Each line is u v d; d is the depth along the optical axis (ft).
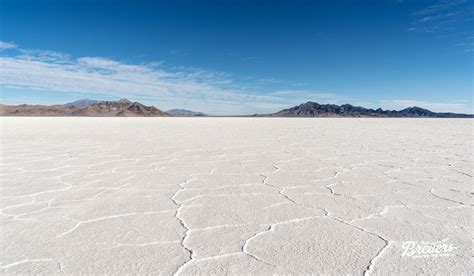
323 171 13.91
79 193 10.12
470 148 22.20
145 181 11.89
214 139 30.25
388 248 6.03
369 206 8.73
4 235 6.66
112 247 6.07
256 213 8.15
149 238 6.51
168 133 38.96
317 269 5.23
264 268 5.26
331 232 6.84
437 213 8.10
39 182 11.66
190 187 10.96
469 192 10.21
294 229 7.02
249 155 18.92
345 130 46.21
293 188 10.83
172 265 5.35
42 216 7.90
